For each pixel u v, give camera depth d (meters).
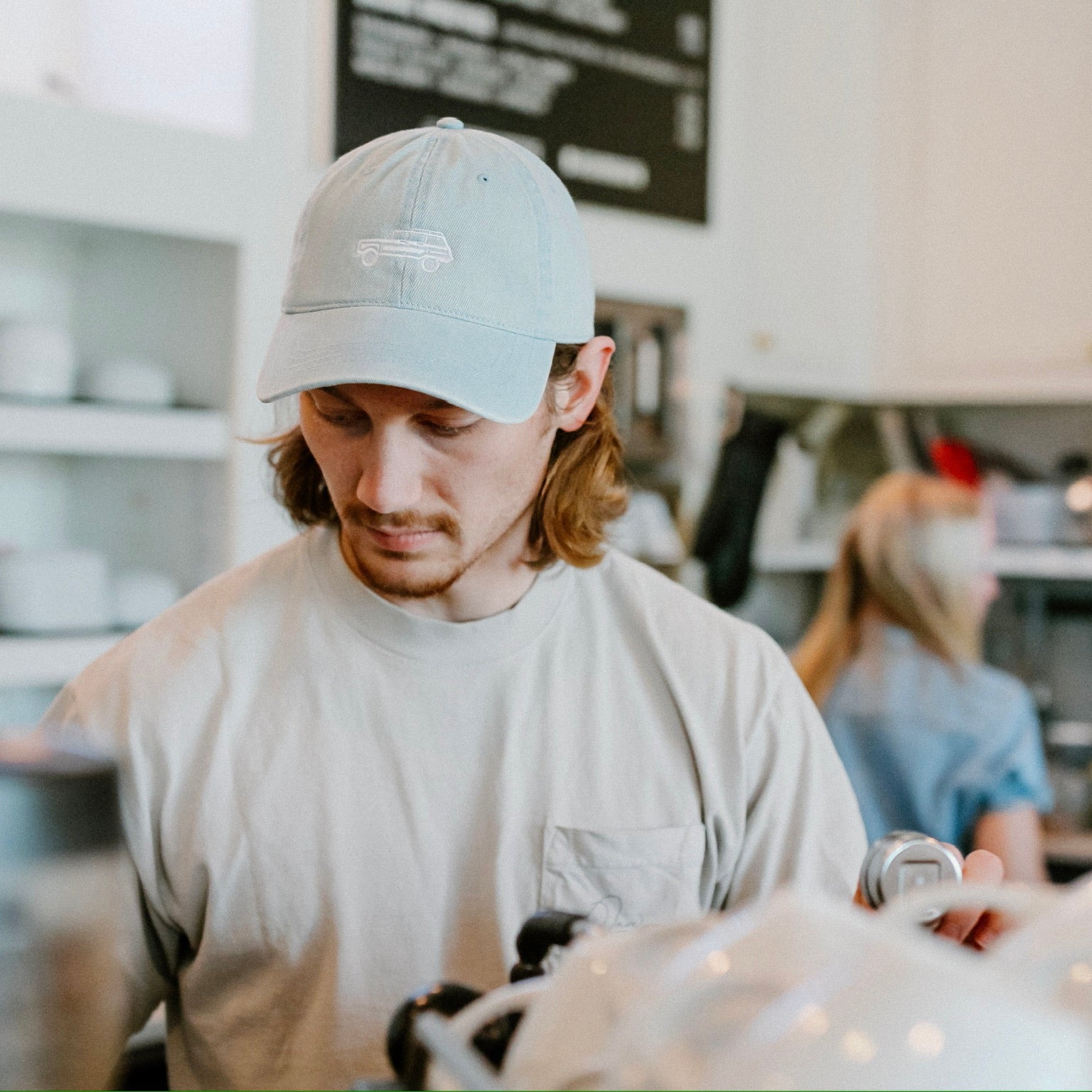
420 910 0.83
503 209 0.76
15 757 0.37
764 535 2.66
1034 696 2.65
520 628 0.86
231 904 0.82
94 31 1.66
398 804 0.84
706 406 2.38
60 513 1.86
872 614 1.83
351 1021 0.81
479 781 0.85
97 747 0.39
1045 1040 0.31
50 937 0.35
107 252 1.81
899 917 0.38
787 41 2.45
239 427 1.65
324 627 0.85
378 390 0.71
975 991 0.32
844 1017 0.32
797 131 2.48
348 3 1.83
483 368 0.72
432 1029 0.40
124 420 1.56
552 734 0.87
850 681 1.82
